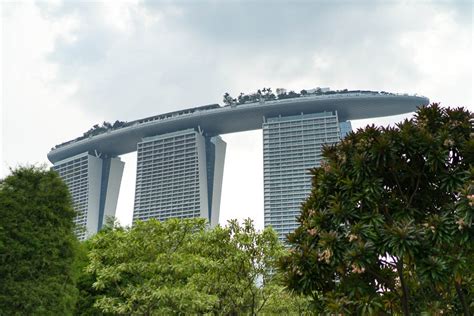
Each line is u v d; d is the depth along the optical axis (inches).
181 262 941.2
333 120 7293.3
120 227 1494.8
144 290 927.7
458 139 456.4
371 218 438.6
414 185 471.8
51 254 1143.0
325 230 460.1
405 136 454.9
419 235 416.2
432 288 481.1
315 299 474.6
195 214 7578.7
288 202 6934.1
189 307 936.3
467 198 406.0
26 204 1144.8
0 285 1056.2
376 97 7244.1
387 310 484.7
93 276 1370.6
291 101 7411.4
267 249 963.3
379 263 462.3
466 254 430.0
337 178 476.7
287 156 7239.2
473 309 472.1
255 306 1082.1
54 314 1101.7
